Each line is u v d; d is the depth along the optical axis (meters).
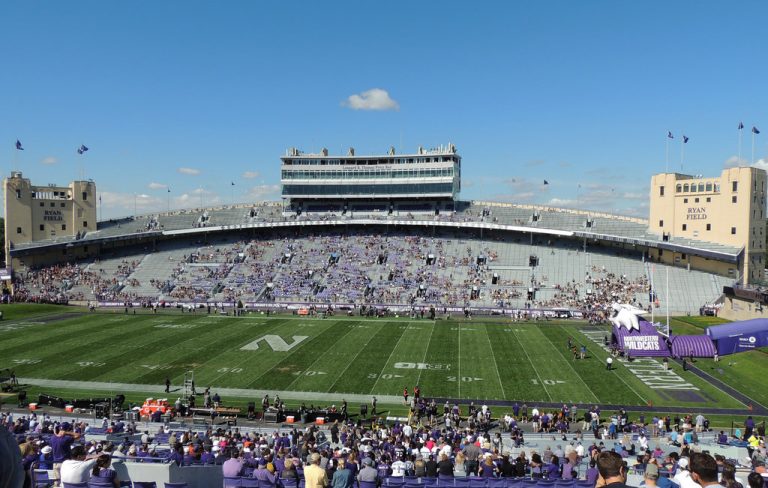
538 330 78.31
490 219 117.38
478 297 97.94
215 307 95.19
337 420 42.62
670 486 15.57
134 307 97.75
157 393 49.25
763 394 48.75
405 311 93.62
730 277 94.00
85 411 42.88
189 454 23.50
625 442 32.41
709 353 42.47
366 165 127.38
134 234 119.12
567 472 21.45
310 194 129.38
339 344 68.38
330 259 113.88
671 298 91.44
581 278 100.19
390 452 27.86
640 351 45.47
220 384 52.16
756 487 8.41
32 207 115.69
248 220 125.19
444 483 19.12
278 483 18.47
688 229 99.06
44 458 19.28
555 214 115.62
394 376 54.91
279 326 79.94
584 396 48.66
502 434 37.81
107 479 11.95
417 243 117.44
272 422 42.19
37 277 109.50
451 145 126.06
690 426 36.97
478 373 55.94
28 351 63.78
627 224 107.50
